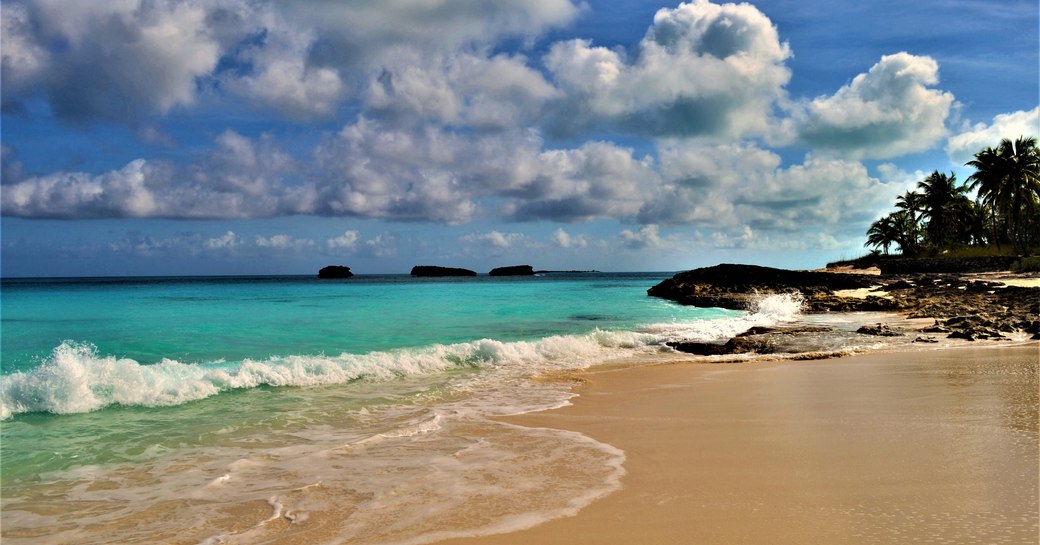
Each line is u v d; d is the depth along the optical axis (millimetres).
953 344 18312
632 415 9539
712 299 39406
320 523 5309
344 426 9148
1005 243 72250
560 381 13305
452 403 10859
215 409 10438
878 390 11016
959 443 7148
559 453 7344
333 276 164625
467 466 6871
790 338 19875
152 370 12430
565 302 42594
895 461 6500
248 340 20109
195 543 4996
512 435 8320
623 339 20344
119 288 70438
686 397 11047
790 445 7332
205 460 7418
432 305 38438
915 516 4984
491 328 24594
